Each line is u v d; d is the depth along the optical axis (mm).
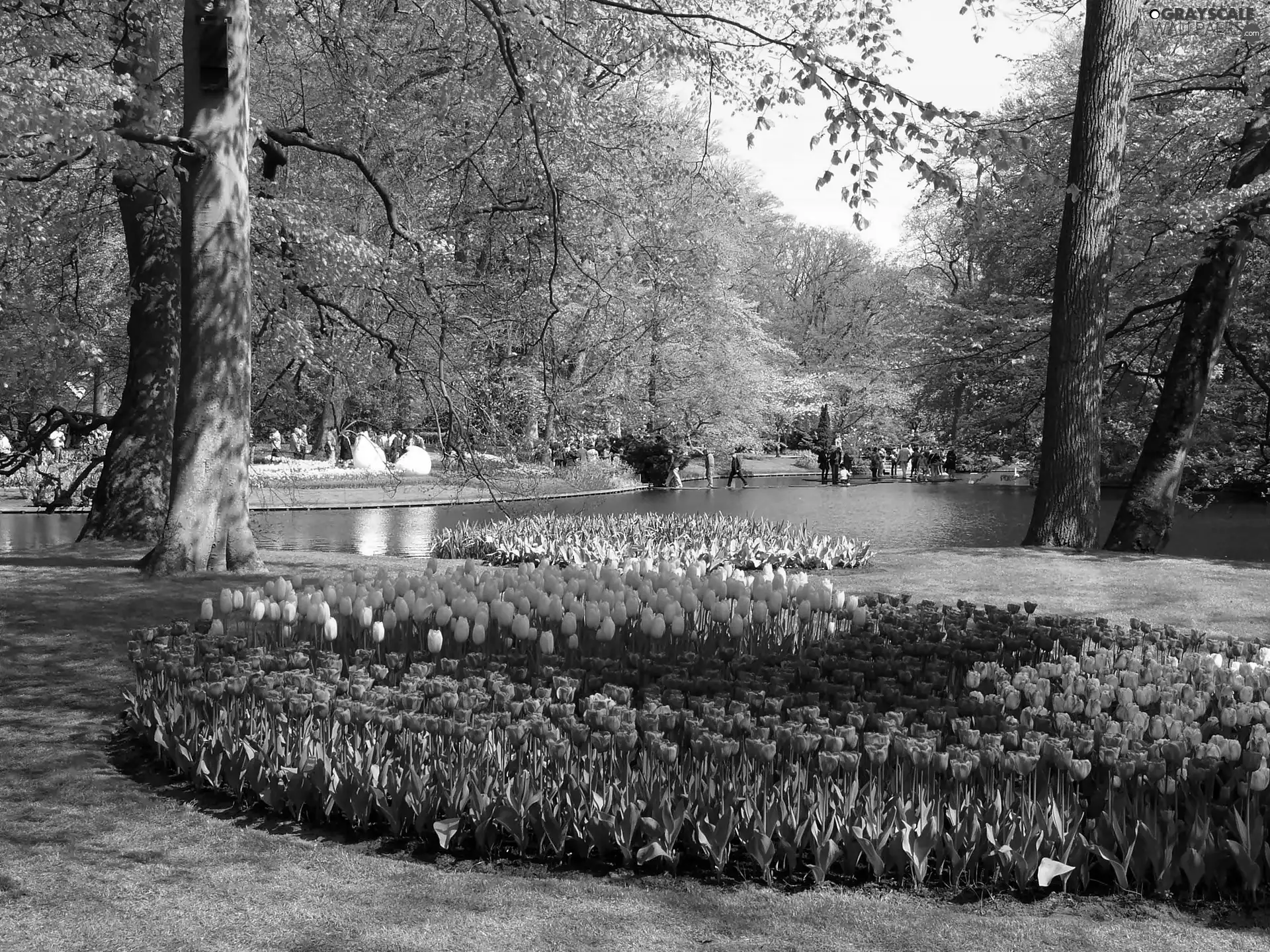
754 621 7375
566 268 17500
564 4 14430
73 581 11031
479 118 16453
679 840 4734
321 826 5129
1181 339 17547
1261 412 24141
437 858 4781
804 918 4223
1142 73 19016
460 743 4949
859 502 36219
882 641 6977
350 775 5031
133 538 16594
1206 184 18859
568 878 4586
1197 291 17359
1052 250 21328
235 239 11461
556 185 16391
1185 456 17516
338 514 29812
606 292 18234
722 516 19406
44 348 15602
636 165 17906
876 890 4473
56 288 17922
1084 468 15562
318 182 17391
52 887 4480
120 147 11125
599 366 23547
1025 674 5754
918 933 4094
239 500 11867
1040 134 18562
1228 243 16844
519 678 5965
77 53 13102
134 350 16969
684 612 7113
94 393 23422
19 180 14023
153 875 4598
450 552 18297
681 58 14891
